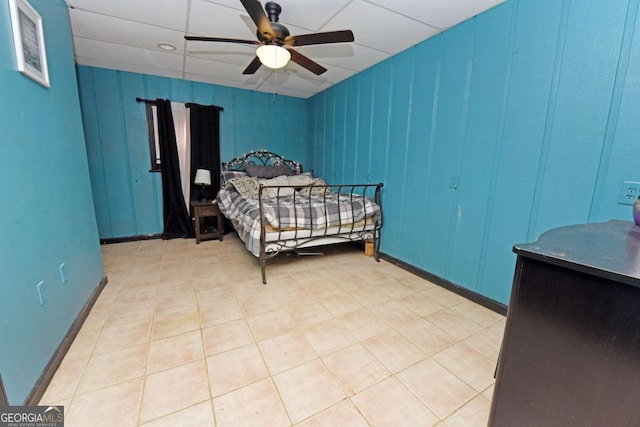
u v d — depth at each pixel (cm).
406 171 284
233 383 138
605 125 152
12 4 125
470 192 225
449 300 228
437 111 247
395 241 304
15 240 121
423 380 142
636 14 138
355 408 125
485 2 193
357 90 346
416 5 198
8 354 110
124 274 270
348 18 216
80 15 217
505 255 205
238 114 424
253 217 262
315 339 174
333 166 410
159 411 121
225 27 238
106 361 151
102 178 359
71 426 113
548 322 74
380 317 200
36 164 143
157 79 370
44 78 154
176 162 390
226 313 202
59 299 157
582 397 69
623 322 61
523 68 185
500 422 87
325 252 347
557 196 175
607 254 73
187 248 356
